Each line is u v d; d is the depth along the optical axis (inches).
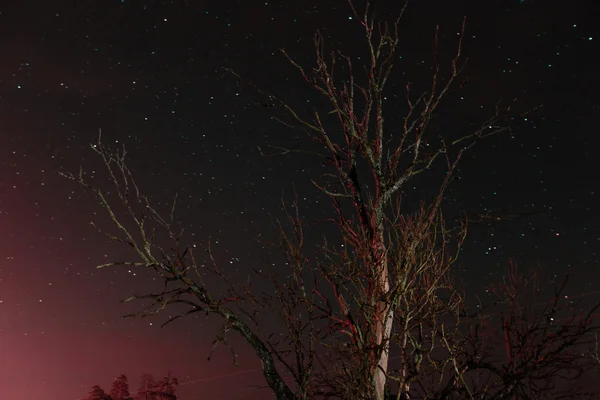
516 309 267.0
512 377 228.2
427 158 226.8
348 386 198.5
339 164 234.7
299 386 199.5
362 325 208.7
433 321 214.8
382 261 213.8
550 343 241.1
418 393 214.4
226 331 199.6
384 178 227.8
